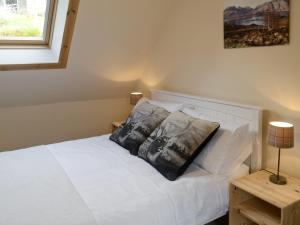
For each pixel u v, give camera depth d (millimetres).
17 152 2344
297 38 1807
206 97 2580
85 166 2043
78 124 3648
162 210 1565
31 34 2842
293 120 1905
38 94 3188
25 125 3311
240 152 2012
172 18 2896
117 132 2609
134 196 1609
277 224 1622
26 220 1370
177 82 2967
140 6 2689
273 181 1813
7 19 2658
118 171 1949
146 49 3268
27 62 2727
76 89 3354
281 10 1859
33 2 2631
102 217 1420
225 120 2186
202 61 2590
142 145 2209
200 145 1916
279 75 1948
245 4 2096
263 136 2100
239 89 2260
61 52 2746
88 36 2709
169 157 1883
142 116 2434
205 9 2471
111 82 3480
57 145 2543
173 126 2049
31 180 1803
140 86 3682
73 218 1392
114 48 3002
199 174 1909
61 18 2525
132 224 1452
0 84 2832
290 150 1952
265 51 2014
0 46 2734
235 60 2256
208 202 1750
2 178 1834
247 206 1823
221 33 2346
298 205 1591
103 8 2512
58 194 1618
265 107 2072
